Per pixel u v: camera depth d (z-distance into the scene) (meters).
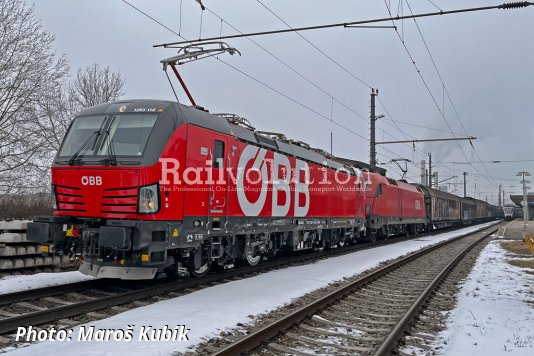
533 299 9.57
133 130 8.66
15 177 16.61
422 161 46.78
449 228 48.72
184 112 9.20
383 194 25.09
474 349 6.03
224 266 11.41
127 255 8.42
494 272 13.72
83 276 10.24
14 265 10.47
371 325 7.39
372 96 28.62
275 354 5.75
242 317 7.18
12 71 16.73
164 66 11.80
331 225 17.06
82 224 8.49
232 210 10.71
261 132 13.41
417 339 6.59
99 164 8.46
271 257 15.42
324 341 6.38
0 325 5.95
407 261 15.76
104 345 5.53
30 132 17.06
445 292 10.44
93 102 26.38
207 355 5.44
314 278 11.30
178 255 9.58
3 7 16.28
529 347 6.12
